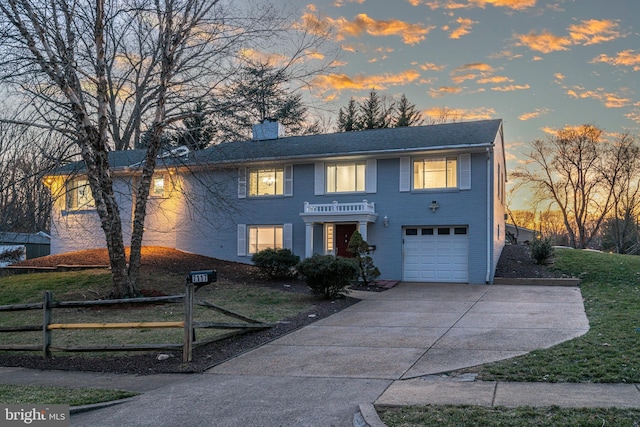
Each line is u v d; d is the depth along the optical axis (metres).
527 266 21.98
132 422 6.14
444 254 21.38
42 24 13.92
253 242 24.19
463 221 20.86
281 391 7.18
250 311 14.23
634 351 8.03
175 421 6.12
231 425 5.90
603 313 12.14
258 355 9.55
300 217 22.70
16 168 14.80
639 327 9.94
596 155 43.34
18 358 9.96
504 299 15.82
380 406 6.19
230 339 10.79
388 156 21.92
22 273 23.14
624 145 42.97
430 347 9.60
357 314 13.88
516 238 36.69
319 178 23.08
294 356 9.36
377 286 19.58
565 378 6.95
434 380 7.38
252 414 6.25
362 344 10.14
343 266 16.05
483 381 7.13
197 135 18.80
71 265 22.66
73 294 17.38
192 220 25.14
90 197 26.34
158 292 17.19
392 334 11.04
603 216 44.44
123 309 15.45
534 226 55.78
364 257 19.88
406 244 21.86
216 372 8.50
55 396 7.17
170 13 15.45
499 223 24.20
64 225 26.62
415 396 6.56
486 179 20.66
